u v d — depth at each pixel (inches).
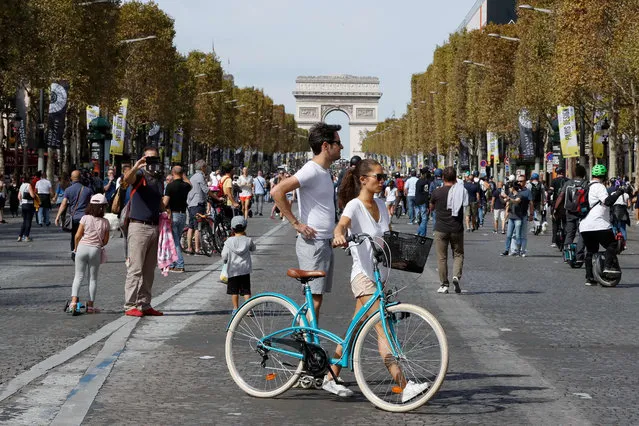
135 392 458.6
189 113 4621.1
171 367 519.2
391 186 2364.7
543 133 3757.4
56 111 2573.8
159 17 3747.5
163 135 4106.8
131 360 538.9
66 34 2733.8
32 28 2272.4
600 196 963.3
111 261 1206.3
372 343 433.4
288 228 2053.4
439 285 970.1
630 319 729.0
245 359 455.8
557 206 1199.6
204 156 6161.4
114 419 406.6
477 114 4143.7
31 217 1624.0
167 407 429.7
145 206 721.0
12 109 3472.0
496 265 1218.0
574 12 2365.9
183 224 1084.5
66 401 436.8
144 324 676.7
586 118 2933.1
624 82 2361.0
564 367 529.0
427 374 425.4
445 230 896.3
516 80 3213.6
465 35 4485.7
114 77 3024.1
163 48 3737.7
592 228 965.8
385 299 438.6
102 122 2353.6
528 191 1359.5
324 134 468.8
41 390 459.8
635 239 1808.6
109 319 704.4
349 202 468.8
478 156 4485.7
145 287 722.8
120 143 2913.4
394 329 431.5
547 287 958.4
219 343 597.0
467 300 844.6
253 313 456.8
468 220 2065.7
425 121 5930.1
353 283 452.8
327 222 468.8
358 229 468.4
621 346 600.7
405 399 424.5
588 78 2384.4
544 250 1489.9
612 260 959.6
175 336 624.1
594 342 615.5
